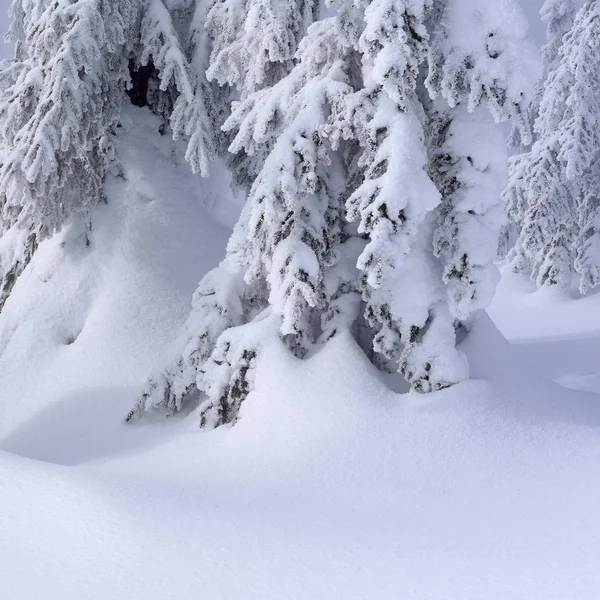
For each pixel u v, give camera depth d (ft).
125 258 37.63
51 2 35.17
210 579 13.87
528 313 96.17
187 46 39.60
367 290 24.80
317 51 25.61
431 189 23.08
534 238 90.43
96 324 35.83
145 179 39.88
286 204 24.13
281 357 25.09
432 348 24.31
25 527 16.02
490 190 24.32
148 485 19.93
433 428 22.53
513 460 21.06
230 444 23.71
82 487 18.54
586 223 93.86
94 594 13.28
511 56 23.04
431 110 25.07
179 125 37.17
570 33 89.15
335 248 26.23
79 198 37.35
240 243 26.43
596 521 16.21
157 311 36.29
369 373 24.54
